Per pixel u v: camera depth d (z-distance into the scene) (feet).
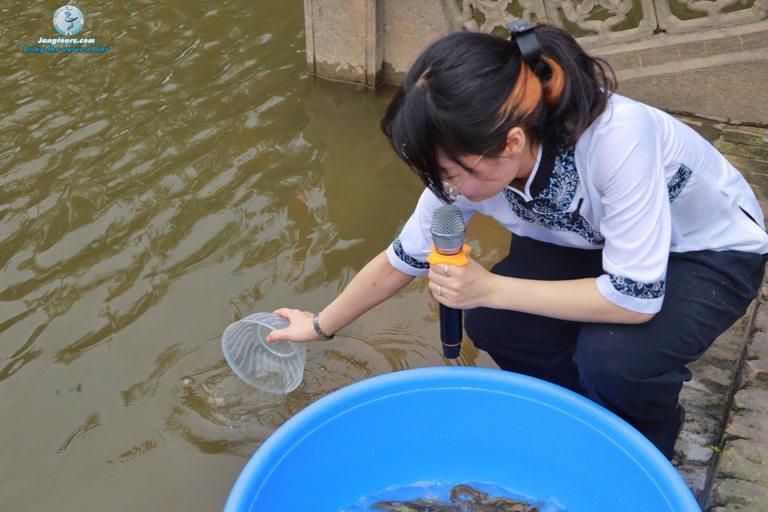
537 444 5.04
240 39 12.41
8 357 6.51
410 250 5.00
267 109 10.55
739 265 4.61
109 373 6.36
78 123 10.07
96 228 8.11
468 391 4.98
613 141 3.84
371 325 6.98
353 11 10.50
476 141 3.45
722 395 5.85
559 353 5.55
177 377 6.32
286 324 5.93
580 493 4.97
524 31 3.50
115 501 5.23
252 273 7.53
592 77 3.79
